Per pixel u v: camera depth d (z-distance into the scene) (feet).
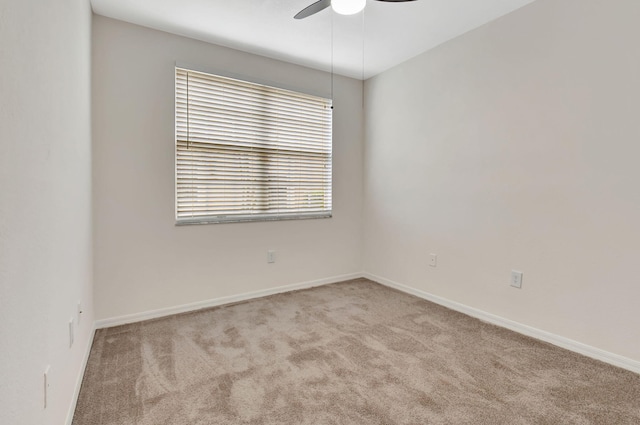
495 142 8.55
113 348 7.32
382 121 12.23
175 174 9.38
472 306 9.27
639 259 6.20
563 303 7.30
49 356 3.81
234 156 10.31
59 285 4.33
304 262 11.91
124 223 8.68
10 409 2.65
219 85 9.94
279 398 5.57
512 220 8.23
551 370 6.40
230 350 7.24
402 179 11.46
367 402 5.47
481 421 5.01
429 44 9.93
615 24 6.37
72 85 5.38
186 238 9.59
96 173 8.26
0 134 2.53
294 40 9.63
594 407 5.32
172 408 5.31
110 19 8.33
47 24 3.87
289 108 11.32
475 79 8.98
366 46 10.03
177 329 8.36
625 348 6.41
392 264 12.03
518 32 7.95
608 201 6.56
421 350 7.24
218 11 8.09
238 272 10.51
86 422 4.98
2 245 2.54
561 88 7.19
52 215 4.02
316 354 7.07
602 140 6.61
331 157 12.37
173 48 9.19
